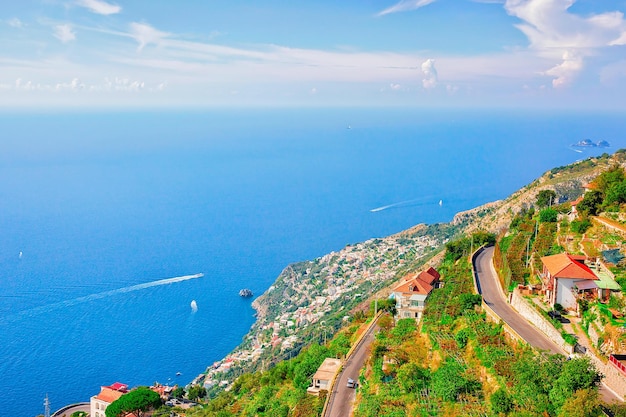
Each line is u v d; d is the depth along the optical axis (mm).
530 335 85688
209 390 176375
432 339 94062
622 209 113312
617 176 122938
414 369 85250
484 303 100500
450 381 78562
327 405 87938
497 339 85562
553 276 91375
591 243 104750
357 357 105625
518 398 70375
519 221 150750
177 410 129750
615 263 94875
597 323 80938
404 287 124000
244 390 127312
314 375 101000
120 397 130125
